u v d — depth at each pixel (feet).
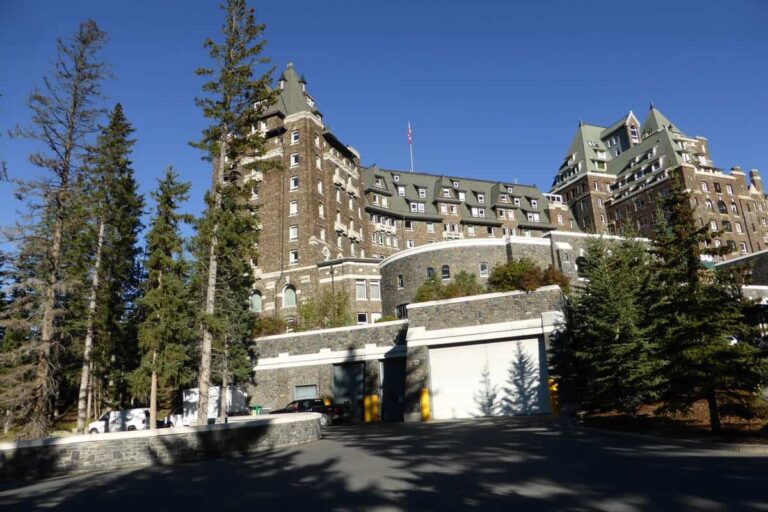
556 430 61.11
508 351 90.48
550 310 88.33
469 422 80.02
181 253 97.50
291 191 188.75
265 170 82.84
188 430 54.29
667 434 51.75
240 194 80.59
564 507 24.76
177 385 121.70
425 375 92.84
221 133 80.79
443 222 249.14
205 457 54.80
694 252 52.60
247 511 27.17
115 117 113.50
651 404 70.44
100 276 110.63
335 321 136.56
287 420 64.64
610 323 67.00
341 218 204.54
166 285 96.53
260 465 45.47
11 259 78.02
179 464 50.57
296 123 196.03
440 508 25.73
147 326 95.81
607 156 339.77
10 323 77.05
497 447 48.26
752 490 26.23
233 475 40.32
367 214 226.17
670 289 53.62
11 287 76.33
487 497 27.58
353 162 225.15
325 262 174.40
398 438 61.98
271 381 117.70
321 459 46.55
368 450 51.03
